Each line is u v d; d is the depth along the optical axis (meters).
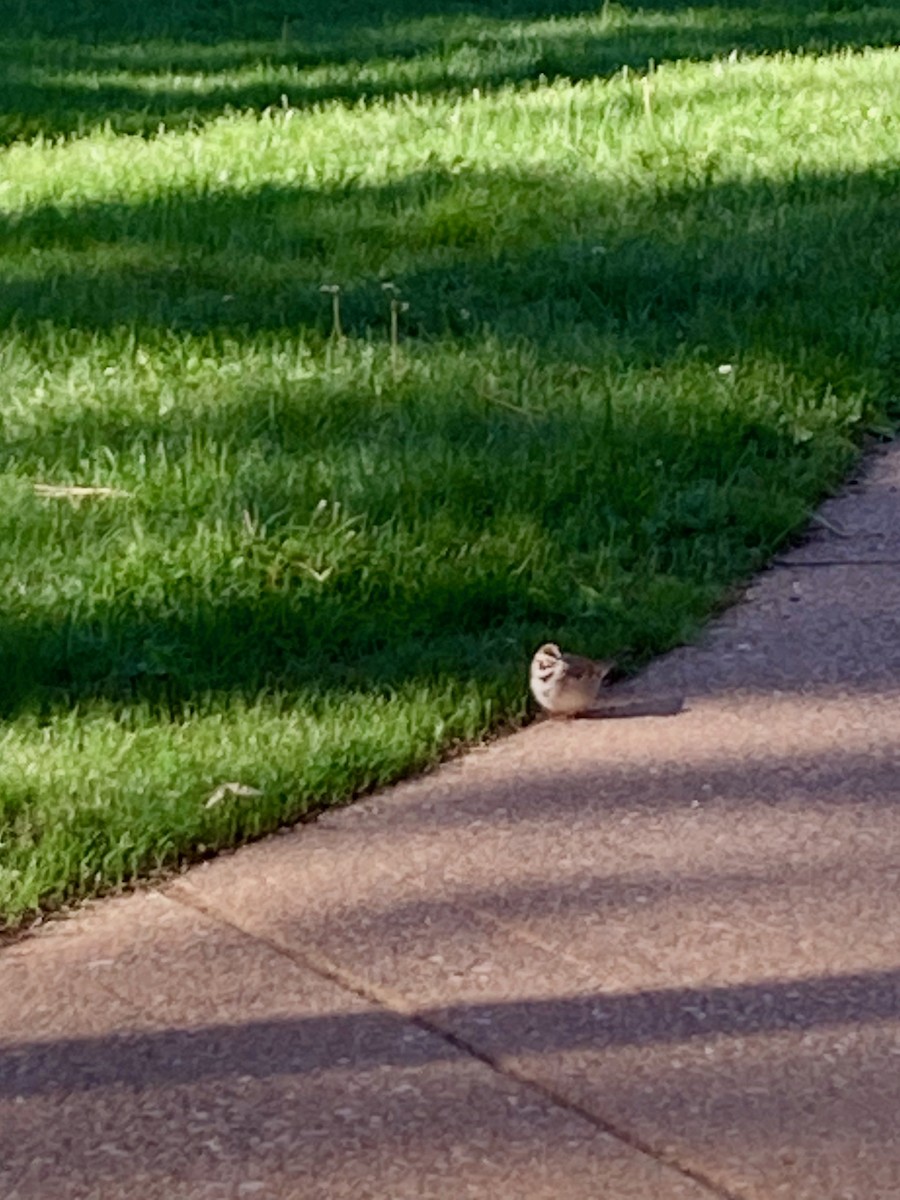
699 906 3.91
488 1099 3.35
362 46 13.99
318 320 7.14
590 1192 3.12
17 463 5.97
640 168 9.09
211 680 4.82
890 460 6.07
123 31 14.88
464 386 6.41
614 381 6.44
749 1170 3.16
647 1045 3.48
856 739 4.55
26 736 4.53
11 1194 3.15
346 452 5.95
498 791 4.39
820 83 11.14
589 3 15.99
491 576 5.25
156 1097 3.38
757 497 5.66
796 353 6.63
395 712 4.62
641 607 5.14
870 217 8.15
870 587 5.29
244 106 11.67
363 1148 3.24
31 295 7.63
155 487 5.77
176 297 7.59
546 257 7.81
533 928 3.85
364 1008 3.62
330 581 5.26
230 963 3.77
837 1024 3.53
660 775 4.43
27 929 3.91
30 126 11.18
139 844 4.11
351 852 4.16
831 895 3.93
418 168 9.34
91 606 5.11
